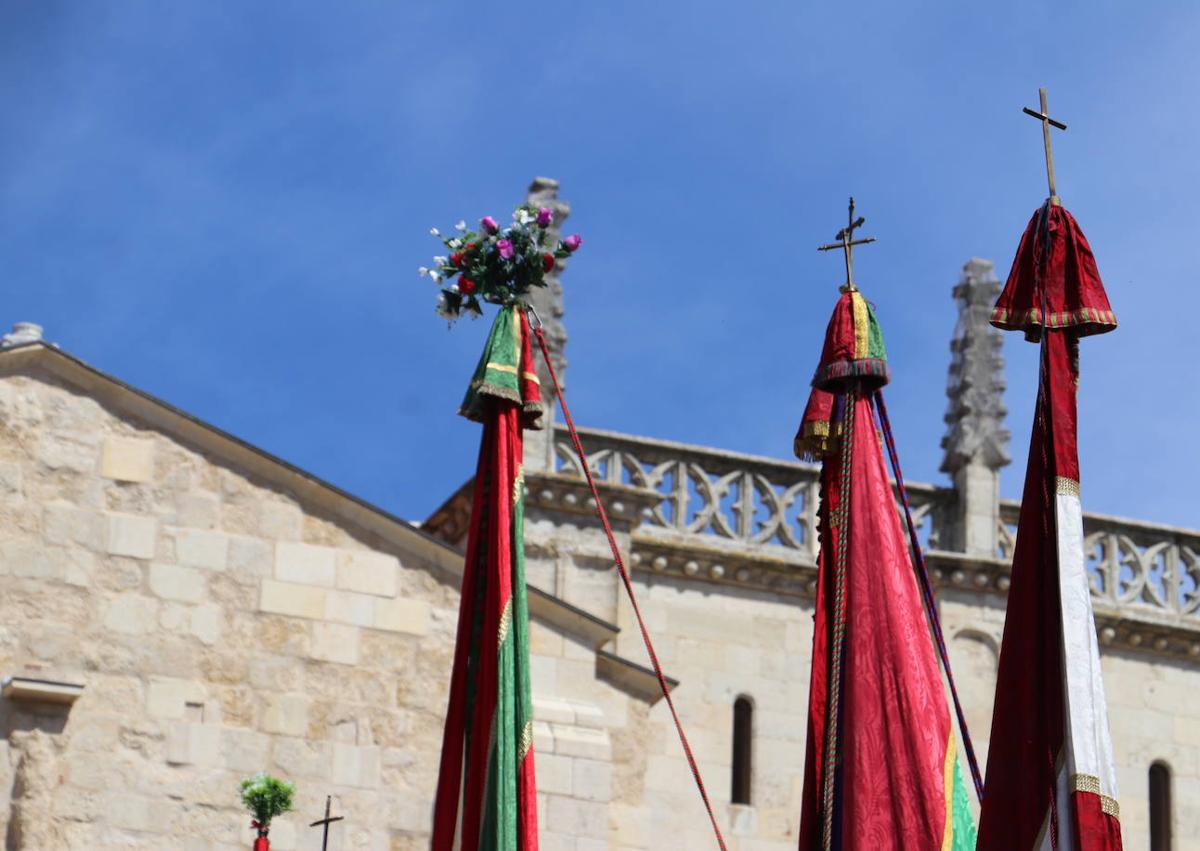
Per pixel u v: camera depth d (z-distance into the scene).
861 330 23.52
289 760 28.89
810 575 36.84
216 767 28.62
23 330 32.19
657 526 36.44
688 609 36.12
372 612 29.72
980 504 38.06
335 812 28.88
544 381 35.91
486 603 23.41
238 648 29.12
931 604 22.86
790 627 36.66
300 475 29.88
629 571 35.81
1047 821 19.45
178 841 28.23
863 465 23.11
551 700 31.08
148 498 29.34
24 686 28.03
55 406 29.33
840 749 22.23
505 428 23.98
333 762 29.05
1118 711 38.53
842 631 22.58
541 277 24.84
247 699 28.98
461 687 23.42
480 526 23.89
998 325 21.12
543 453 35.53
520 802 22.69
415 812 29.16
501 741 22.83
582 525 35.34
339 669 29.39
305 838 28.66
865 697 22.12
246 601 29.33
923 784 21.72
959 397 38.62
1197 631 39.03
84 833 27.95
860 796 21.75
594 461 36.31
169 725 28.61
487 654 23.17
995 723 19.92
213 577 29.30
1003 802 19.67
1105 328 20.75
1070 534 19.97
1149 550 39.47
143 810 28.22
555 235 25.06
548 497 35.16
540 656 31.36
